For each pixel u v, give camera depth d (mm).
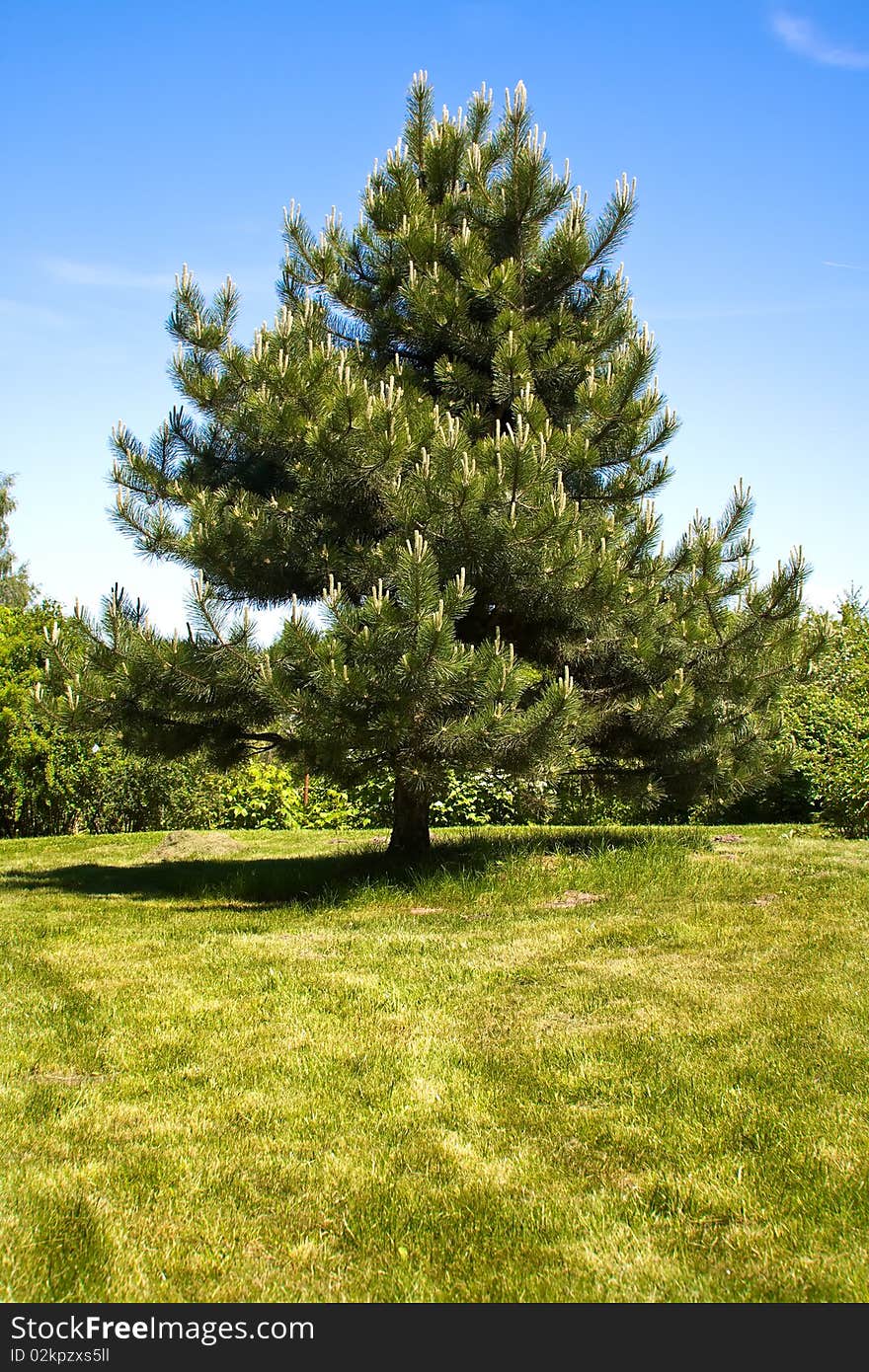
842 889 8289
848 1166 3758
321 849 12680
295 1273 3234
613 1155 3932
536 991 5949
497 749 8289
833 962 6234
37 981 6309
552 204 9836
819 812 13289
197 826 15906
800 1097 4336
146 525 9148
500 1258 3299
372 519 9258
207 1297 3111
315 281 10125
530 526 8422
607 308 10219
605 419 9273
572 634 9867
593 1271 3215
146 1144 4043
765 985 5859
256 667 8578
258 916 8391
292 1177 3797
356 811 15344
